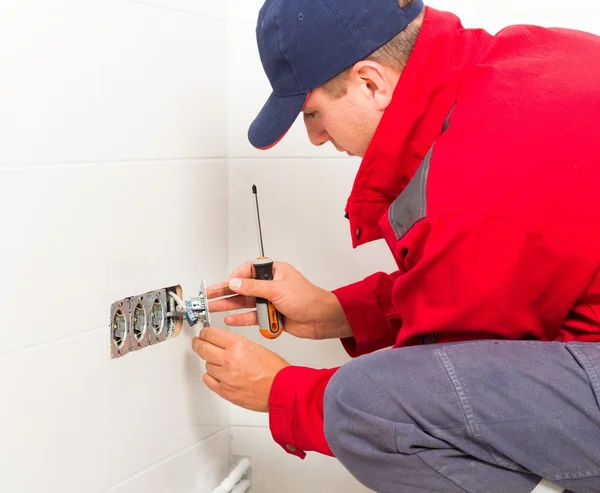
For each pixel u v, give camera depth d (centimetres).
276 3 118
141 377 136
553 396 100
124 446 132
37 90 108
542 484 105
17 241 106
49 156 111
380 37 114
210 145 157
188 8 146
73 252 117
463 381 103
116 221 127
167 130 141
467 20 167
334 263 172
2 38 102
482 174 100
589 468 101
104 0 121
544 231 98
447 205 101
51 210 112
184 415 151
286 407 119
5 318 105
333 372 120
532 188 98
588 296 105
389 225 112
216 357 128
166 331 143
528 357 103
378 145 116
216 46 158
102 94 121
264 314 139
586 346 104
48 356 113
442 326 106
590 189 99
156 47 136
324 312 144
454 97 112
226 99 164
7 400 106
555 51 113
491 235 99
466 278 101
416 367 106
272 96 125
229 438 173
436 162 104
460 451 105
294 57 117
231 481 156
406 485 109
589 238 99
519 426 101
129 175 129
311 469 175
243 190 168
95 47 119
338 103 120
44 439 113
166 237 142
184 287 149
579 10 165
